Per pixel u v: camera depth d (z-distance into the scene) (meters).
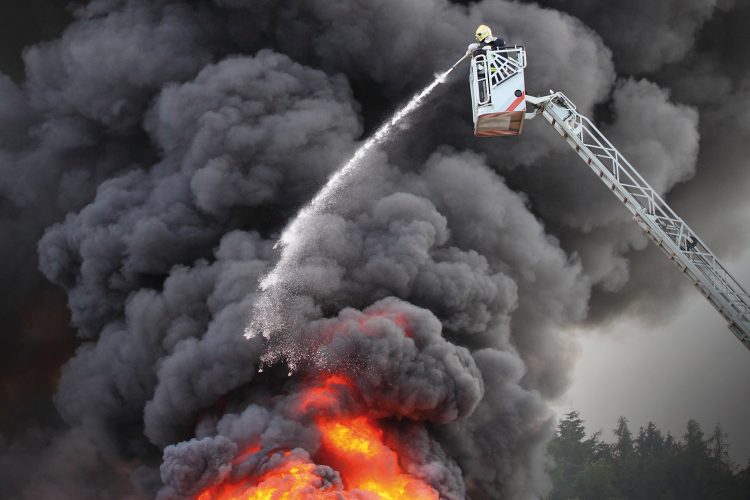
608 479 76.19
